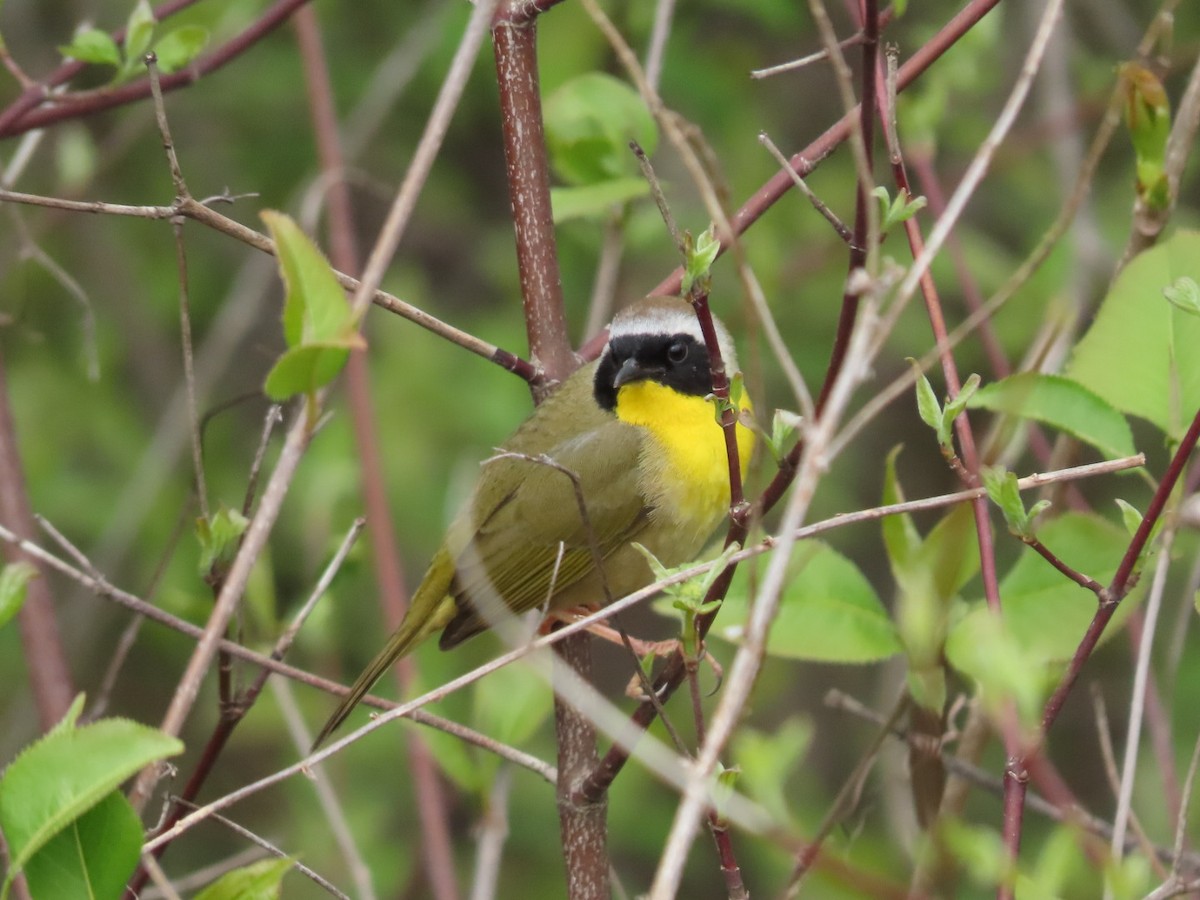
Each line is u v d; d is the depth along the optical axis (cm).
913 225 714
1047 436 1234
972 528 710
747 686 507
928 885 591
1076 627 703
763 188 768
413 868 1123
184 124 1648
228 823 678
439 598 994
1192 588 712
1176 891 602
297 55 1644
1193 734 1300
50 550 1517
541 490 1008
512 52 832
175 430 1377
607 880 731
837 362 588
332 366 541
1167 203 730
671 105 1506
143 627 1548
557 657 757
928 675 695
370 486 1029
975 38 929
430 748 814
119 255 1614
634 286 1511
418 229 1742
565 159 917
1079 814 656
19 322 956
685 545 1040
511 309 1574
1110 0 1410
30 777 553
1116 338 721
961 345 1471
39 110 959
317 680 750
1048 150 1461
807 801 1376
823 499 1573
